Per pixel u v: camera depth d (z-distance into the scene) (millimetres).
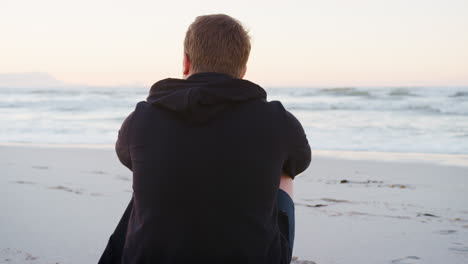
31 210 3863
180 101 1155
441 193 4855
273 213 1245
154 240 1152
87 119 15797
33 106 22156
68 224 3473
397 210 4125
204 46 1234
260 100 1222
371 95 24766
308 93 28188
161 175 1156
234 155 1152
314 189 5059
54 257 2768
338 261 2846
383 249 3074
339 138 10805
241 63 1271
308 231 3486
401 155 8000
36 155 7375
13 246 2949
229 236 1139
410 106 19141
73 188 4766
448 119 14508
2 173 5598
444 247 3119
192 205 1142
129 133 1229
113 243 1309
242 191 1148
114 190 4691
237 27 1264
